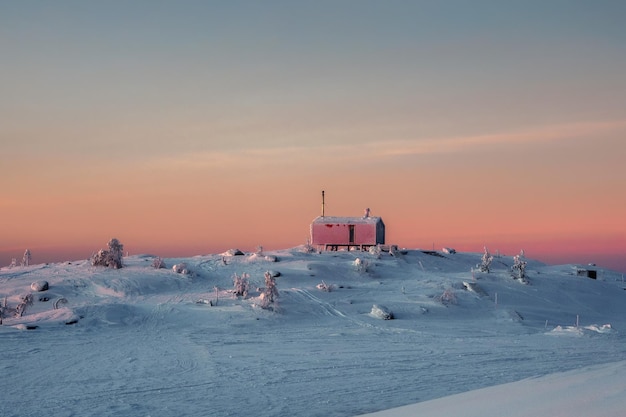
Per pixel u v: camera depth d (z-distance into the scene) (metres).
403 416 12.66
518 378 28.61
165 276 79.31
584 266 105.75
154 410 22.73
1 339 44.44
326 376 29.81
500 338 48.31
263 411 22.41
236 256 97.38
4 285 76.31
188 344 43.34
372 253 97.44
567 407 9.85
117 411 22.64
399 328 53.94
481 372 30.58
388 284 76.88
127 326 53.78
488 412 10.84
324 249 103.94
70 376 30.19
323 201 107.62
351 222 103.62
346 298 67.69
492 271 88.00
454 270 95.75
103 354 38.00
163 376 30.11
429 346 42.38
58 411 22.73
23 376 30.25
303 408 22.81
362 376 29.72
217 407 23.14
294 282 79.25
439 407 13.18
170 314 59.34
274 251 101.75
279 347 41.84
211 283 78.25
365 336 48.81
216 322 56.28
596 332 50.81
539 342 45.09
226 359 35.94
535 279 81.94
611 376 13.01
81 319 54.62
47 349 40.12
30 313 61.78
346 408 22.70
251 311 60.31
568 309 71.06
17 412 22.67
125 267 86.12
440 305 65.12
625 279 98.12
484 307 66.94
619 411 8.93
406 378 29.02
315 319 58.75
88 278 78.00
